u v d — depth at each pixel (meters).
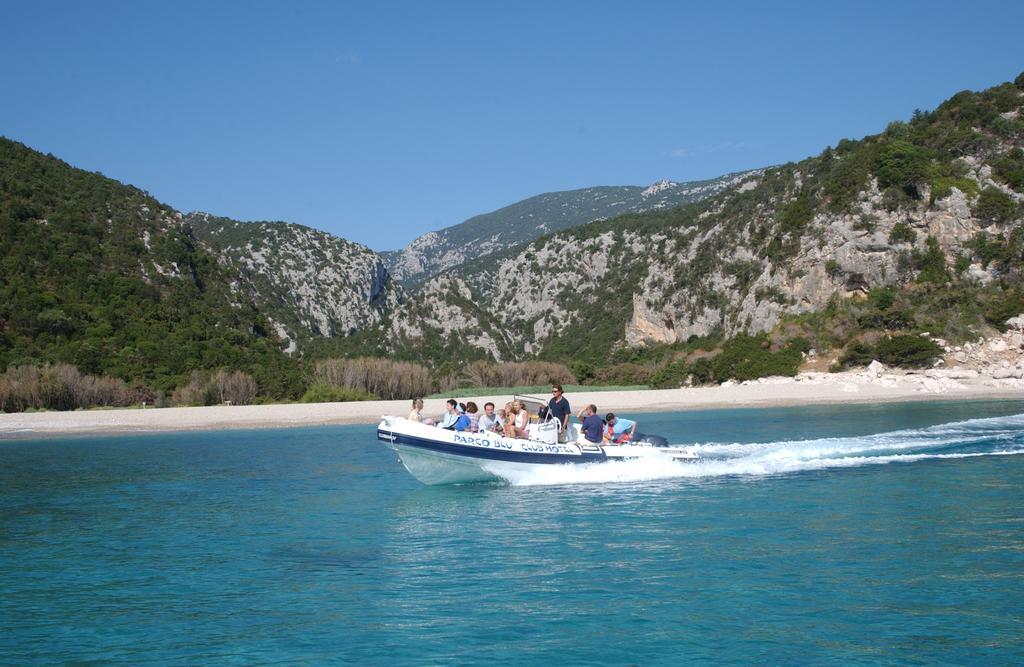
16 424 49.59
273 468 25.38
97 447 35.78
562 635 9.09
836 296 84.50
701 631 9.09
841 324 79.56
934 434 27.30
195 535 14.91
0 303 80.50
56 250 96.75
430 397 86.69
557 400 20.44
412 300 169.00
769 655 8.38
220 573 12.10
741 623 9.30
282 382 76.69
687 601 10.11
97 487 21.77
